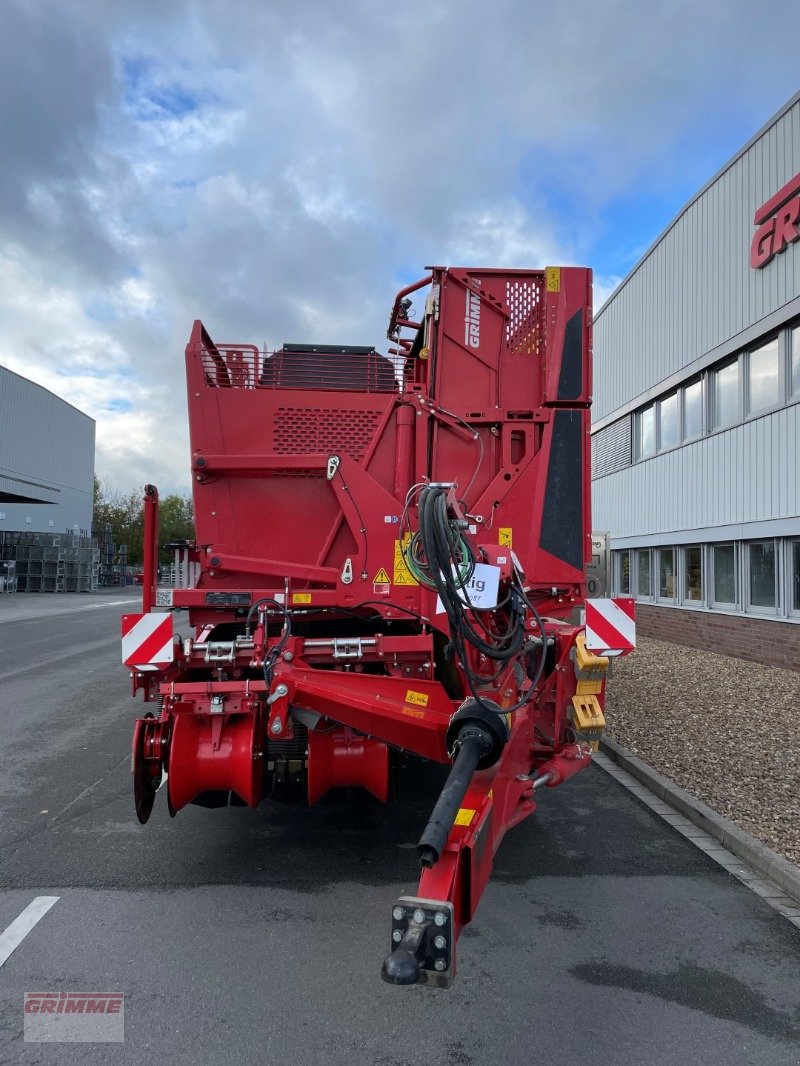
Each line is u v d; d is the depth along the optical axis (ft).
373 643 13.99
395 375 15.83
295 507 15.31
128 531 237.45
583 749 14.83
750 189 38.04
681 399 46.68
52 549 139.44
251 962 10.73
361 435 15.42
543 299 15.75
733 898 13.09
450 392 15.56
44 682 36.17
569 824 16.92
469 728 10.49
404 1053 8.73
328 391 15.44
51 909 12.38
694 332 44.19
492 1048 8.84
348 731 14.20
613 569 58.23
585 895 13.17
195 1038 8.96
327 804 18.15
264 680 13.46
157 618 13.32
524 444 15.57
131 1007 9.60
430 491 11.03
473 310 15.69
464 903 8.59
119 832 16.06
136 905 12.54
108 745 23.61
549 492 15.52
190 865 14.29
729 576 41.42
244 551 15.21
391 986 10.11
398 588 14.94
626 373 55.06
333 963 10.72
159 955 10.90
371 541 15.01
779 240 35.19
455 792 8.80
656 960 10.91
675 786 18.65
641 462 52.42
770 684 31.53
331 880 13.65
